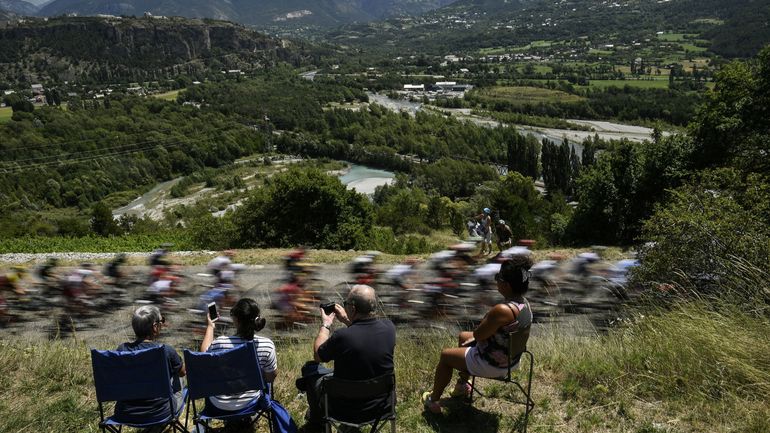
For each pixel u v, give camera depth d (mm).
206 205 91500
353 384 4324
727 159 27812
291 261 13773
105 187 105250
